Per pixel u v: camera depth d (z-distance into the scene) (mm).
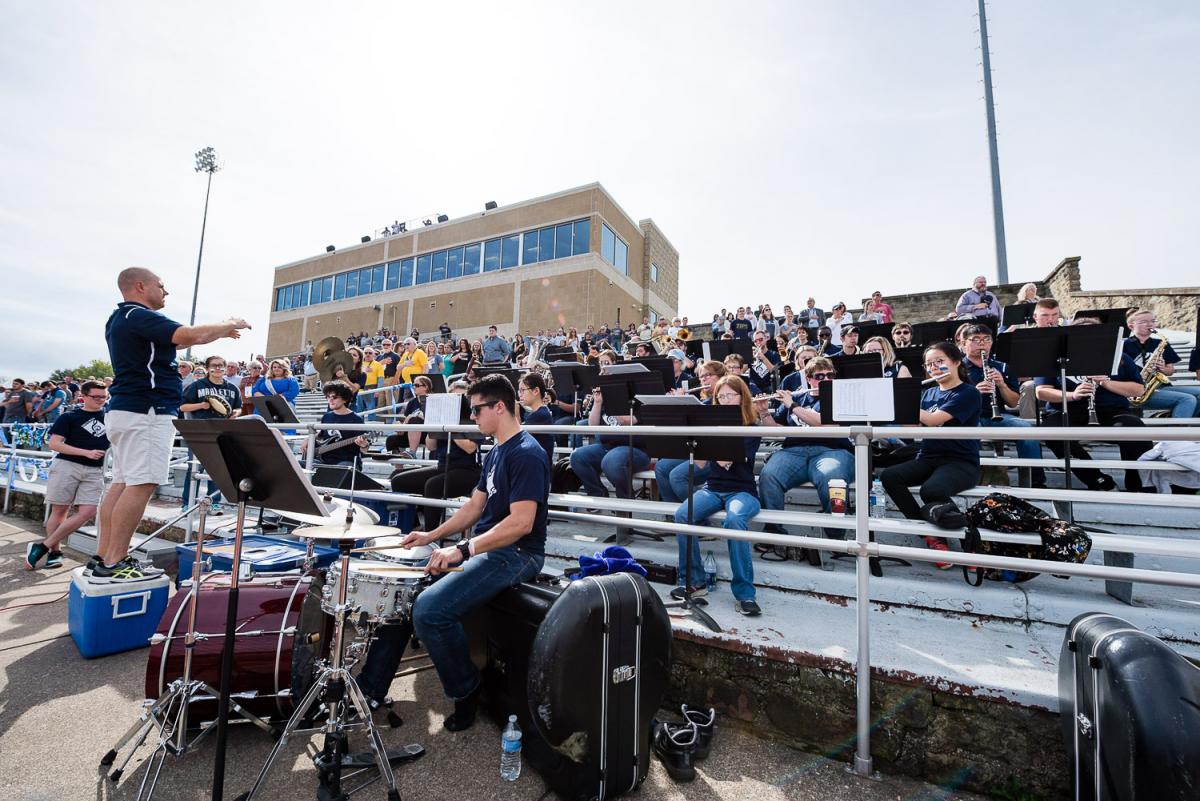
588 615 2229
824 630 2881
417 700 3102
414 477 4934
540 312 29016
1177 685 1670
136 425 3600
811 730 2590
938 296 16156
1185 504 2855
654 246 34781
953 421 3650
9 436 11578
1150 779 1613
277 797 2289
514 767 2428
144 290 3732
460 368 11578
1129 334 5613
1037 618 2871
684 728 2574
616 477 4785
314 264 38906
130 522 3711
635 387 5258
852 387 2799
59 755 2561
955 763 2340
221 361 7301
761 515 3322
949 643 2715
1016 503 3078
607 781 2229
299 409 14047
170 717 2648
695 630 2879
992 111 17297
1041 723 2215
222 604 2795
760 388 8680
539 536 2900
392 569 2807
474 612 2959
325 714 2770
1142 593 3000
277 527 5309
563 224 29281
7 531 7734
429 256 33688
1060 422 5008
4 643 3854
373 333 34750
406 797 2285
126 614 3717
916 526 3154
